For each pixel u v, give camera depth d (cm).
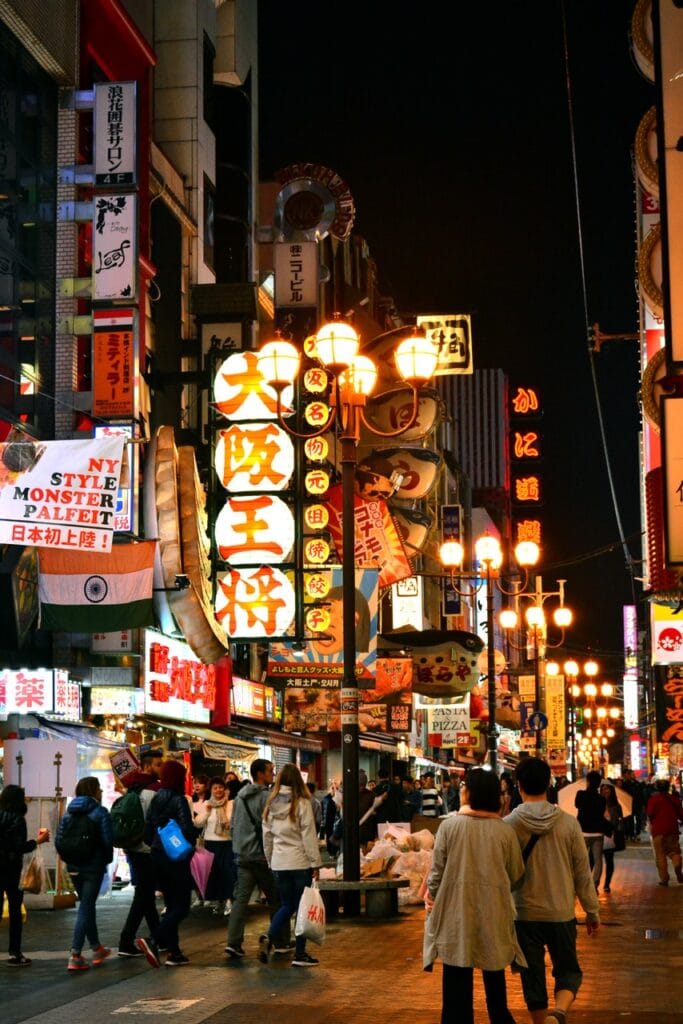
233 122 4603
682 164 1831
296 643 3375
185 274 3978
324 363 1942
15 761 2162
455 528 7438
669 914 2052
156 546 2528
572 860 971
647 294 2111
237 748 3394
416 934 1755
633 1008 1178
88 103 2981
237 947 1521
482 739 6219
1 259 2703
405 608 5597
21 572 2433
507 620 4153
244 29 4694
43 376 2869
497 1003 899
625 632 10662
